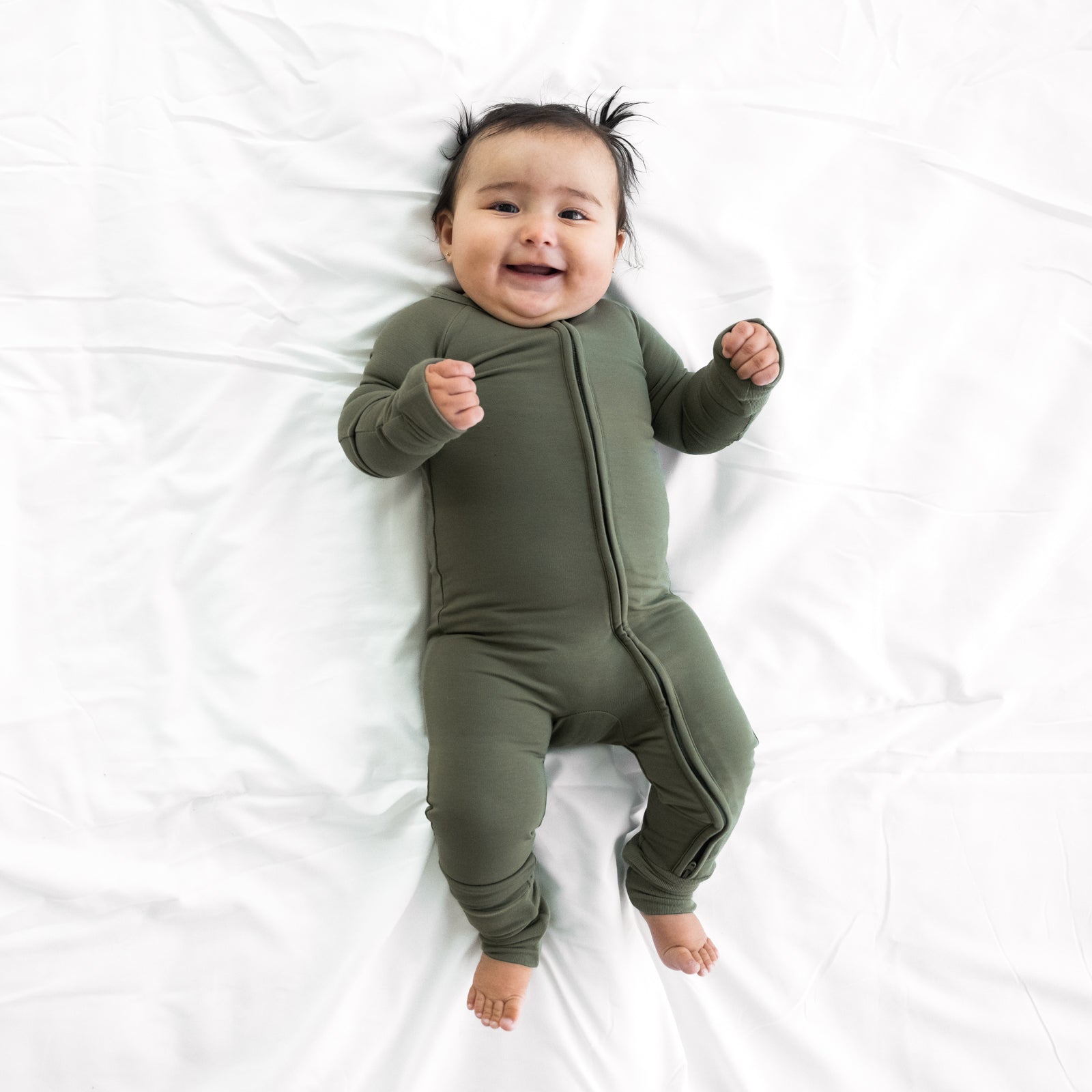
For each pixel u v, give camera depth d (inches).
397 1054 40.3
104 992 38.4
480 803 37.3
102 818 39.2
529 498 39.2
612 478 39.9
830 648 46.7
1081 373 49.2
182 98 41.5
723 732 39.6
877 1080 42.7
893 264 47.8
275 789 40.5
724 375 39.8
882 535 47.5
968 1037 43.3
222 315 41.4
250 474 41.4
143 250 40.8
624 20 46.5
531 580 38.9
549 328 40.8
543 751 39.6
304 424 42.1
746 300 46.3
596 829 42.3
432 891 41.6
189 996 38.9
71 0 40.6
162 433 40.9
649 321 45.4
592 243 39.8
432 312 41.5
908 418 48.0
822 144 47.4
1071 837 46.5
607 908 41.7
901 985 43.8
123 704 39.8
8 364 39.9
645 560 40.4
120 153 40.9
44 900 38.4
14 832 38.4
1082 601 48.6
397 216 42.9
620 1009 41.0
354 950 40.0
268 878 40.3
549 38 45.4
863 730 46.9
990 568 48.1
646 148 45.8
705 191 46.1
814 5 48.0
